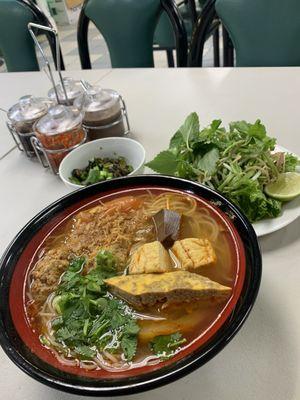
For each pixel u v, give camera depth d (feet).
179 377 1.55
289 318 2.09
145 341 1.79
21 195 3.46
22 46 6.57
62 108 3.60
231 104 4.11
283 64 5.41
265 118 3.75
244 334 2.05
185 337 1.77
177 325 1.82
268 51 5.36
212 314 1.82
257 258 1.87
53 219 2.41
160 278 1.92
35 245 2.30
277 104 3.95
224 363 1.95
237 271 1.92
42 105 3.92
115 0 5.88
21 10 6.33
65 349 1.81
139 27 5.96
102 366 1.72
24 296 2.06
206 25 5.41
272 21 5.12
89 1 6.07
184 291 1.84
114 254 2.17
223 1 5.23
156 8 5.83
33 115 3.77
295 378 1.84
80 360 1.75
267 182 2.70
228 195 2.60
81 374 1.66
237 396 1.82
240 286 1.83
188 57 5.67
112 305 1.92
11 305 1.97
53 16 16.24
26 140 3.85
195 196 2.38
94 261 2.14
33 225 2.33
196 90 4.52
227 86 4.47
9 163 3.95
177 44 5.81
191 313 1.85
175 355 1.70
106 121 3.74
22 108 3.84
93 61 12.87
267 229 2.45
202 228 2.23
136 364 1.71
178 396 1.87
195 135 2.90
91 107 3.72
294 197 2.56
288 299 2.18
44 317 1.97
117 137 3.55
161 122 4.07
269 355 1.95
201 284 1.84
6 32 6.51
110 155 3.47
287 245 2.48
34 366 1.66
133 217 2.41
